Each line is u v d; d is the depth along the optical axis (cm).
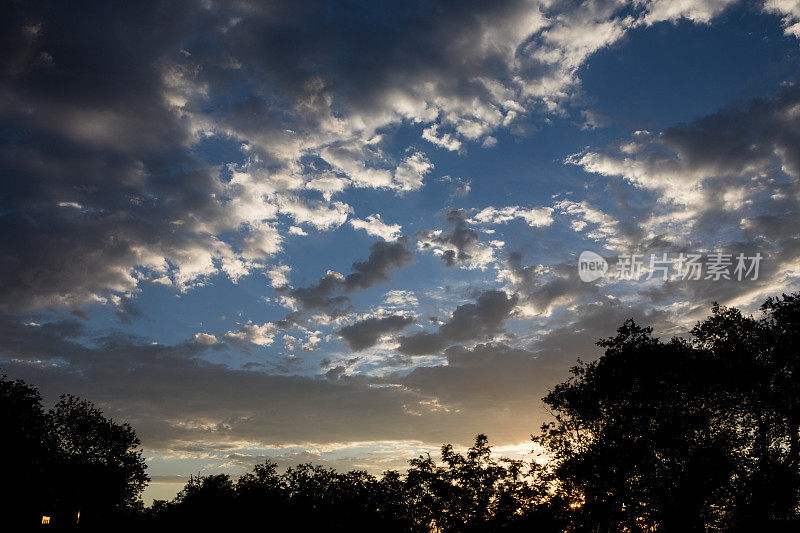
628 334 3331
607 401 3262
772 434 2977
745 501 2809
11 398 4844
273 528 5059
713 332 3162
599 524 3216
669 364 3102
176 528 5075
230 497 5231
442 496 4319
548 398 3531
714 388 3045
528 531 3597
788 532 2689
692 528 2898
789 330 2945
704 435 3044
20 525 4591
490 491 4141
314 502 5200
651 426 3138
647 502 3050
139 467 5459
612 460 3114
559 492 3494
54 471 4953
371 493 5097
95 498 5112
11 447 4700
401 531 4831
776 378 2944
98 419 5400
